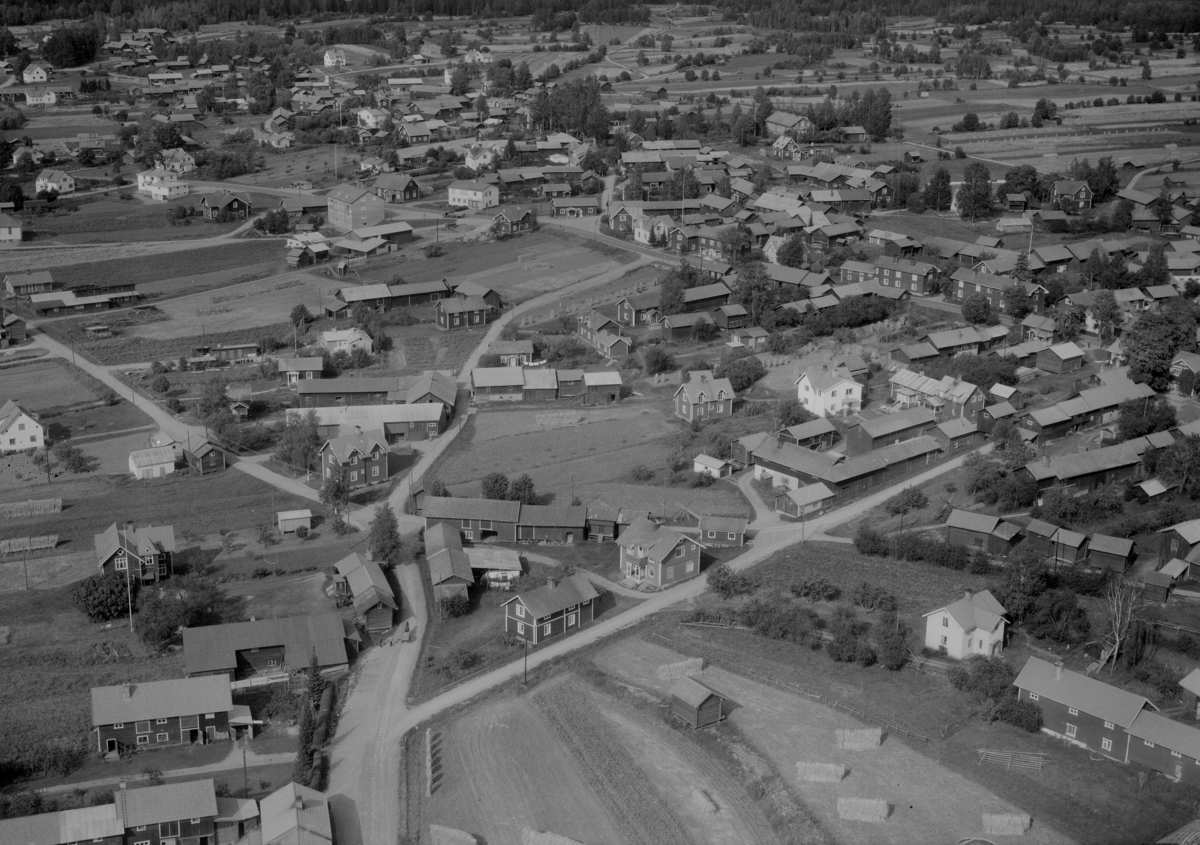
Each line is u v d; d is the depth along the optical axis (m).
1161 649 122.25
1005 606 127.56
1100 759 108.69
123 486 167.62
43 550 149.50
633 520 148.25
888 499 154.88
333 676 124.50
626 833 100.94
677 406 186.12
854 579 137.50
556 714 116.94
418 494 163.00
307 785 107.69
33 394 199.00
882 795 104.31
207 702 114.88
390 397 191.75
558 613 129.88
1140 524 143.25
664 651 127.06
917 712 115.50
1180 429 160.88
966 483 154.00
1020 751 109.69
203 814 100.69
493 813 104.06
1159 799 103.12
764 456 161.75
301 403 193.50
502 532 151.62
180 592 136.75
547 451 175.25
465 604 135.88
